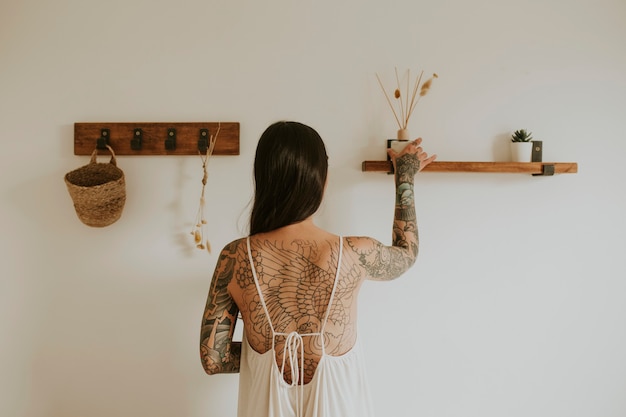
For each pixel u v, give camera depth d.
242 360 1.15
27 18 1.61
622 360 1.70
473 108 1.68
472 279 1.68
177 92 1.63
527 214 1.69
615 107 1.70
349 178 1.65
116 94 1.62
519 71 1.68
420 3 1.67
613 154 1.70
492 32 1.68
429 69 1.67
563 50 1.70
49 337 1.63
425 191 1.68
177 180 1.63
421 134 1.67
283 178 1.07
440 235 1.68
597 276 1.70
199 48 1.63
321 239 1.09
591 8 1.70
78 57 1.62
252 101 1.63
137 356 1.64
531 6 1.69
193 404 1.64
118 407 1.63
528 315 1.69
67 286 1.63
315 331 1.04
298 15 1.64
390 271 1.17
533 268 1.70
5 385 1.62
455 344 1.68
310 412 1.05
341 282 1.06
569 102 1.69
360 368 1.13
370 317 1.67
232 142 1.60
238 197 1.63
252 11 1.64
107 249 1.63
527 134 1.67
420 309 1.68
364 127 1.65
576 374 1.70
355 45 1.65
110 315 1.63
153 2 1.63
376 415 1.67
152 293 1.64
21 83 1.61
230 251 1.10
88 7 1.62
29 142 1.61
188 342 1.64
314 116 1.65
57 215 1.62
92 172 1.52
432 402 1.68
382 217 1.65
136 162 1.62
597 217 1.70
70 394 1.63
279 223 1.08
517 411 1.69
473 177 1.68
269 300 1.05
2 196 1.61
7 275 1.62
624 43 1.71
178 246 1.63
